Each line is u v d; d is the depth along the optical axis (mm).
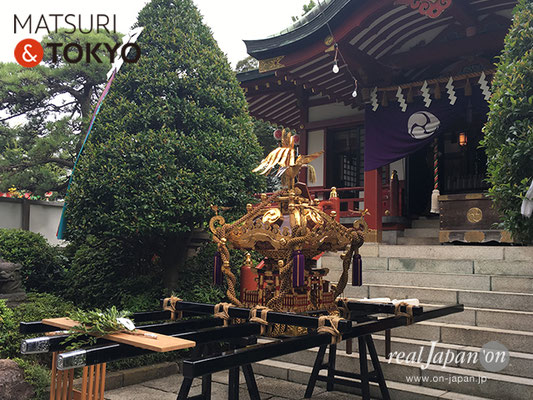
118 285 6344
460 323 5070
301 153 11758
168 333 2963
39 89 14953
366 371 3953
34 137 16750
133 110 5832
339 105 11328
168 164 5602
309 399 4359
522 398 3854
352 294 6195
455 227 7551
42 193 15188
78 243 6406
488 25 8508
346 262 3809
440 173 10773
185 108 5988
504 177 4719
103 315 2494
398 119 8438
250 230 3387
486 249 6188
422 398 4105
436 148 9250
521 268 5559
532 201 4293
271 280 3447
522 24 4875
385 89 8445
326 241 3494
